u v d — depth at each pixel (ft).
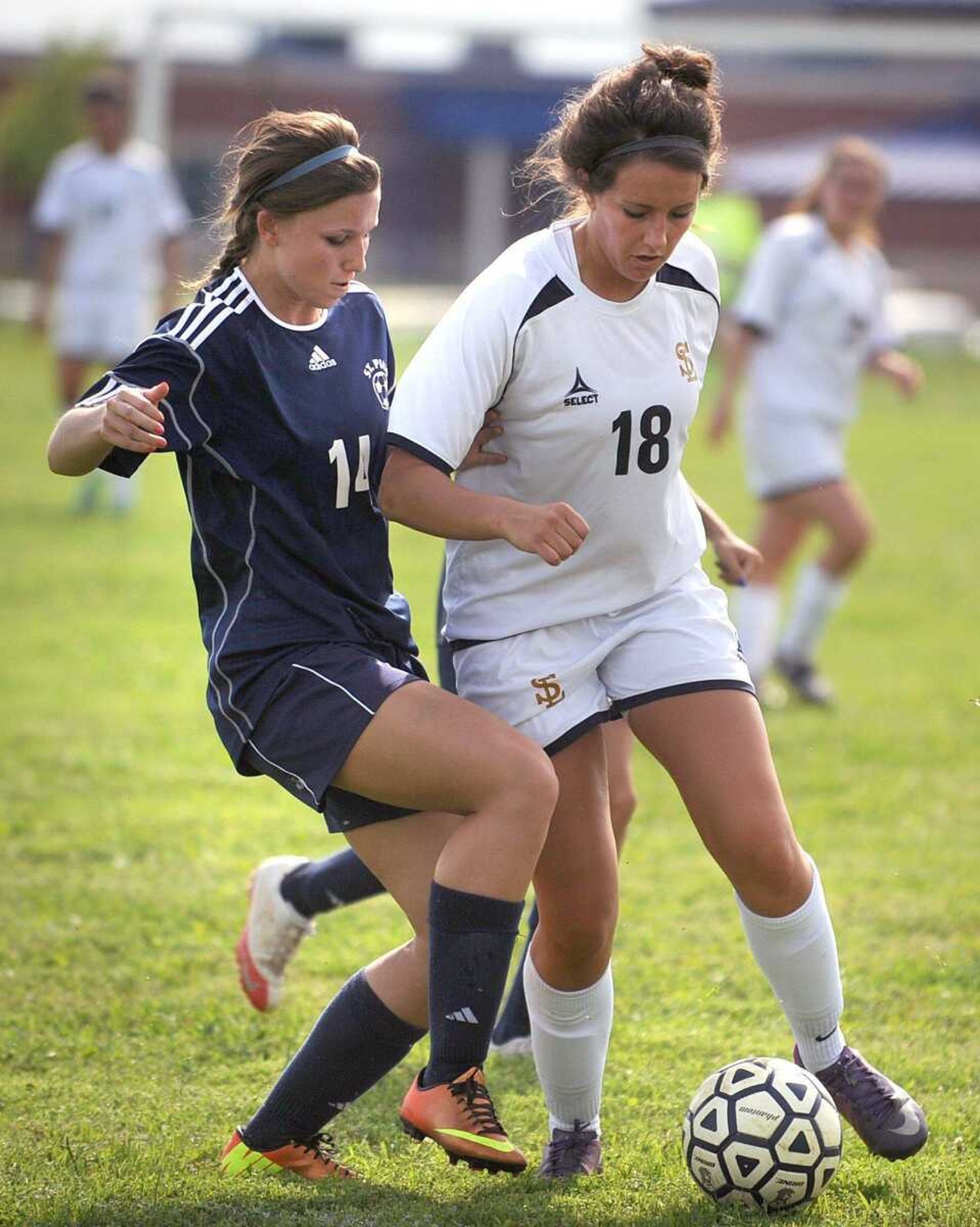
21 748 76.02
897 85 400.06
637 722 38.40
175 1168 37.91
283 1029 47.19
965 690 91.66
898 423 237.86
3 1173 37.70
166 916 56.13
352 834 37.19
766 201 354.33
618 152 34.68
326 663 35.58
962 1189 36.65
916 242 398.83
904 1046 46.03
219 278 36.81
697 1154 36.01
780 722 84.89
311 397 36.42
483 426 38.06
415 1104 34.91
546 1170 38.60
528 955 38.68
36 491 150.92
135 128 250.98
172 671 90.74
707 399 242.17
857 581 124.57
